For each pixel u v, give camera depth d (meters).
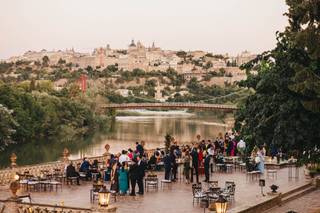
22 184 31.27
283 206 29.17
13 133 87.81
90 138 107.88
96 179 34.66
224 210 19.70
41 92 121.19
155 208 26.23
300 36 22.23
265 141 25.09
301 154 24.95
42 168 35.94
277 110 24.44
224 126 154.12
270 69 25.66
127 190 30.08
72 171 32.97
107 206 20.86
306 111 23.69
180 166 40.59
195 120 189.50
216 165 40.22
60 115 110.62
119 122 168.25
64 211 22.86
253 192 31.11
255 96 25.94
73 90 137.00
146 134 122.31
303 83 21.92
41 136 103.31
